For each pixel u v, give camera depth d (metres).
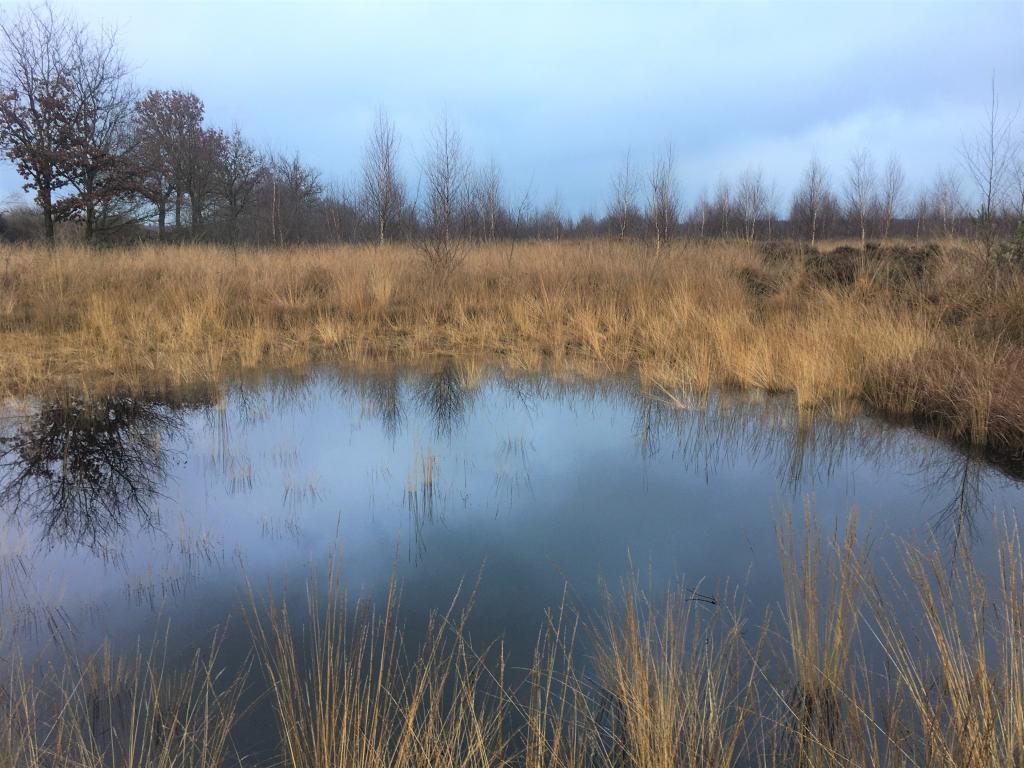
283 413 7.15
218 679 2.85
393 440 6.29
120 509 4.66
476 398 7.80
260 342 9.59
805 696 2.64
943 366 6.79
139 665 2.91
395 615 3.34
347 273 12.93
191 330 9.78
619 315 10.87
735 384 8.05
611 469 5.52
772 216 32.50
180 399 7.49
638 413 7.16
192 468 5.49
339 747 2.38
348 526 4.45
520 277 13.13
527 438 6.35
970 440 5.98
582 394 7.96
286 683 2.73
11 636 3.14
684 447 6.05
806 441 6.14
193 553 4.03
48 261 12.18
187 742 2.47
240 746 2.47
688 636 3.10
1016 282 8.27
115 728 2.54
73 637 3.14
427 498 4.91
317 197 29.09
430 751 2.30
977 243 10.48
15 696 2.65
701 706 2.59
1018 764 2.04
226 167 27.59
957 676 2.29
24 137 15.75
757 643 3.02
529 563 3.92
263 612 3.38
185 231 25.61
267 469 5.47
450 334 10.70
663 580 3.69
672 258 14.57
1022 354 6.68
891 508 4.67
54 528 4.36
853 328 8.30
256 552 4.05
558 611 3.41
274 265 13.83
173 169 24.34
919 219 27.72
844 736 2.41
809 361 7.53
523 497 4.93
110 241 18.66
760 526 4.41
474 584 3.68
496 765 2.38
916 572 2.98
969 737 2.10
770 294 11.94
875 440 6.12
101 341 9.50
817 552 3.47
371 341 10.37
